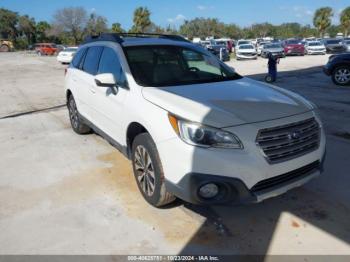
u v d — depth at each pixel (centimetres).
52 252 309
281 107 335
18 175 467
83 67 561
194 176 300
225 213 362
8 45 7544
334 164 472
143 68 416
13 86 1401
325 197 387
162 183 340
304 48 3344
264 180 305
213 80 423
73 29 6956
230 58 3216
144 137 353
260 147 300
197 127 301
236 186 297
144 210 370
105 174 462
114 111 424
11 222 355
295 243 314
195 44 507
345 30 7150
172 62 441
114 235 331
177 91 369
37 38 9112
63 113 828
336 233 325
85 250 311
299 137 323
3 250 313
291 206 371
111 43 477
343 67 1195
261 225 341
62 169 482
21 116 814
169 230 336
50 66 2586
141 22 6506
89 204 386
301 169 330
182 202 380
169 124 319
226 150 296
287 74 1627
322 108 814
